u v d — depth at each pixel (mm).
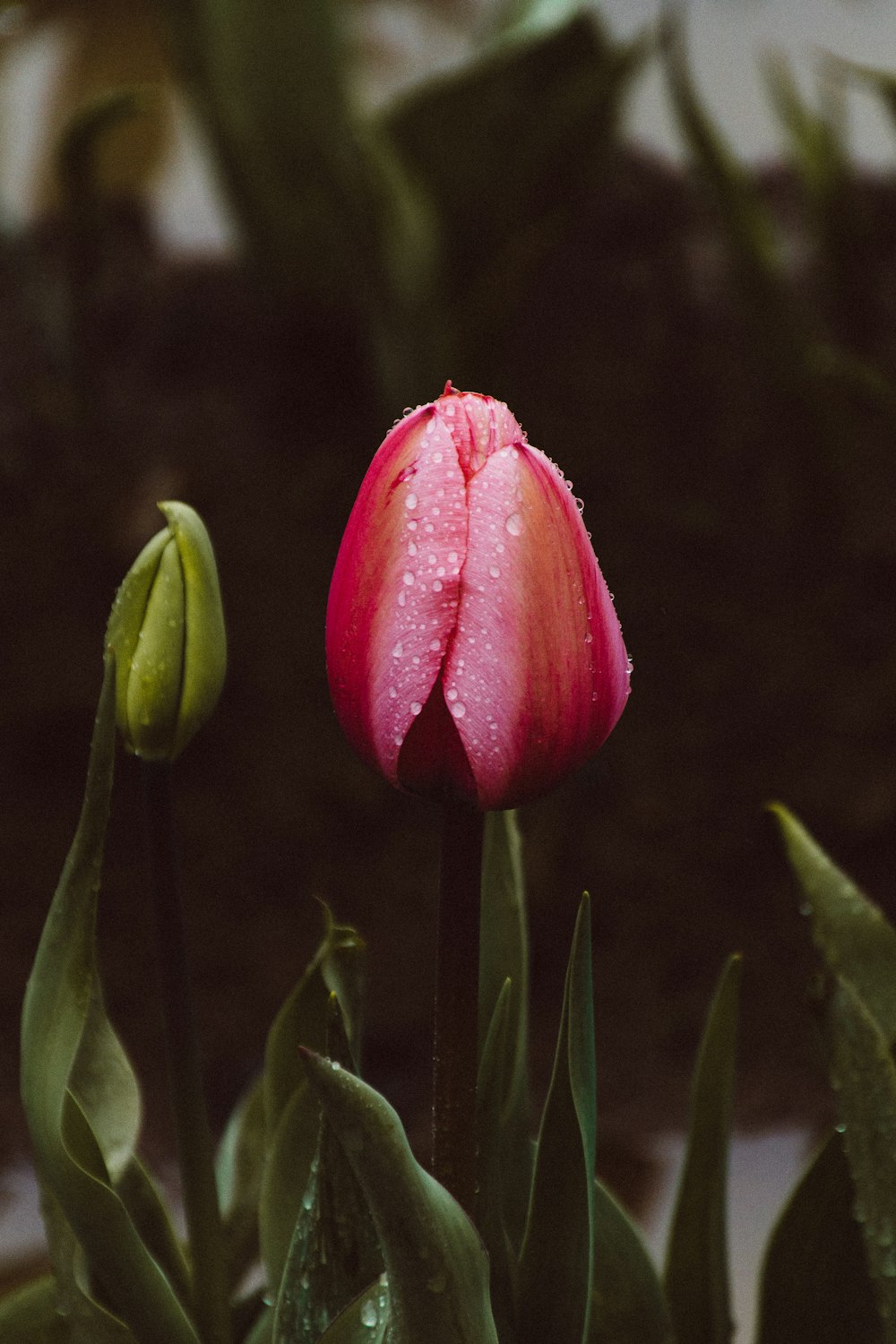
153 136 2535
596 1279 682
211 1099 1498
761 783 2020
